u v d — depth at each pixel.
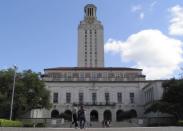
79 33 164.12
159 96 99.94
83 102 118.94
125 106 119.50
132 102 120.00
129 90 121.12
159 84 101.25
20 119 85.00
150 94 108.00
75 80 121.31
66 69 124.75
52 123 88.38
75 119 38.59
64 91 120.31
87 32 163.75
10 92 78.31
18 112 81.88
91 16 166.88
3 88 78.31
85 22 165.25
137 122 90.00
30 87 81.88
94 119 120.56
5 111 80.06
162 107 77.88
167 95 80.38
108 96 120.44
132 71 125.69
